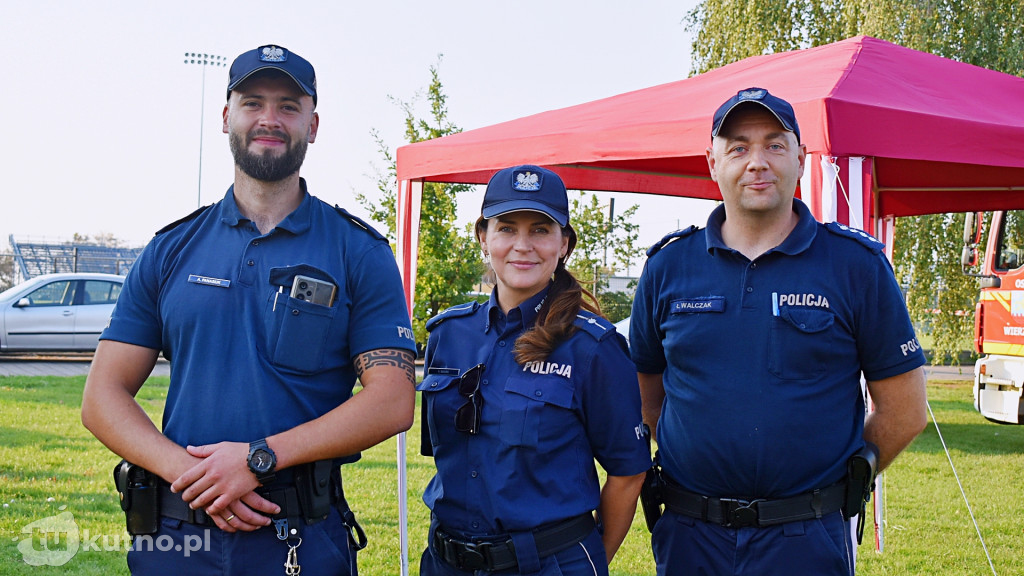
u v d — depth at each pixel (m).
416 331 10.05
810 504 2.07
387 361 1.86
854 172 2.95
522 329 2.10
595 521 2.07
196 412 1.81
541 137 3.87
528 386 2.00
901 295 2.14
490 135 4.28
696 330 2.17
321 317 1.85
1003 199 5.09
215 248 1.91
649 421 2.53
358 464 6.05
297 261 1.87
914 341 2.14
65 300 12.06
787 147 2.11
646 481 2.34
